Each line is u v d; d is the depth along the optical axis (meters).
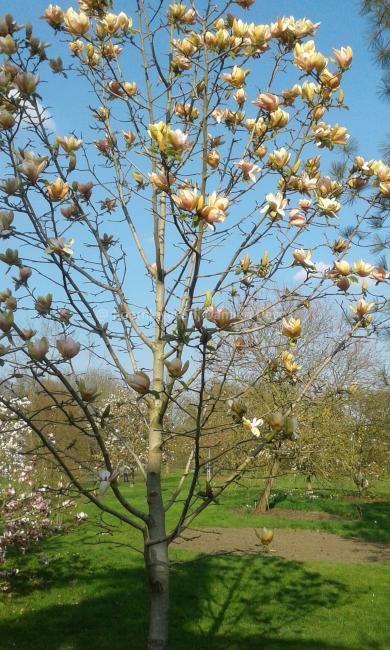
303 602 7.58
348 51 3.05
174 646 6.11
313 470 13.34
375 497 18.45
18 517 7.49
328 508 15.63
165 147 2.49
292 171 3.06
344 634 6.50
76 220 3.20
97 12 3.40
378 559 10.15
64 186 2.75
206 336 2.32
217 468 3.06
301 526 13.14
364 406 14.52
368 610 7.31
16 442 8.05
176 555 9.50
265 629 6.64
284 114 3.14
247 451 3.28
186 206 2.43
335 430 12.39
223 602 7.50
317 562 9.70
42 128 3.06
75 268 3.10
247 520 13.58
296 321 3.04
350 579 8.70
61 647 5.98
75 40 3.52
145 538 2.92
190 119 3.52
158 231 3.35
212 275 3.14
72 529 8.80
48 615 6.85
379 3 8.11
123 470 2.70
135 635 6.31
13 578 8.12
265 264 3.12
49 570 8.55
